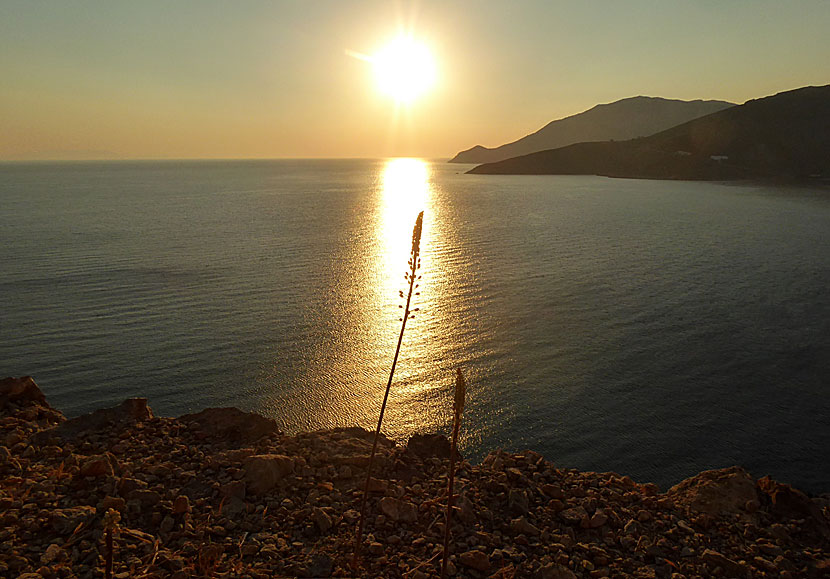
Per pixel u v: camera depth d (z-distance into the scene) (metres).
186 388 41.00
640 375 44.12
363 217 141.75
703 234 112.25
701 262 84.88
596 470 32.22
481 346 50.12
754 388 42.09
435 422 37.22
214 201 184.38
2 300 61.12
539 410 38.69
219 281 72.00
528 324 55.91
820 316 57.94
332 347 49.56
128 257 85.81
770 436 35.88
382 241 104.19
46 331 51.69
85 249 91.94
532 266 82.62
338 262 85.06
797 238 105.81
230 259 86.00
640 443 34.88
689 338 52.06
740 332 53.50
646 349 49.41
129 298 63.03
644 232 115.69
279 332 53.09
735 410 38.94
